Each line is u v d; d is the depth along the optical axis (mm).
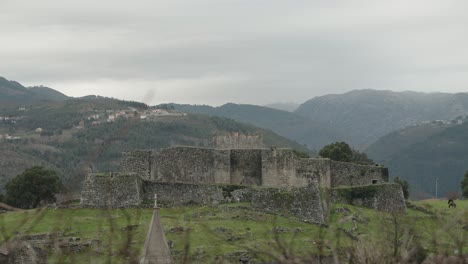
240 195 119375
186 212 111062
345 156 166500
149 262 69250
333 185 129625
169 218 103625
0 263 61938
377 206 125938
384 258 46125
